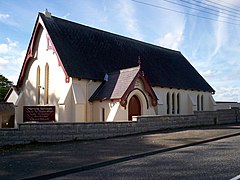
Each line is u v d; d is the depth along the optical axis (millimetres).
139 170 8812
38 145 14445
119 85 22141
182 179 7508
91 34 27719
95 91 23391
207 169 8578
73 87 21625
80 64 23188
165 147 12914
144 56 31203
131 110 22453
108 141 15242
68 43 24344
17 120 26016
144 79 22734
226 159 10070
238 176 7645
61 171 8773
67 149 12953
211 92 35594
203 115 24312
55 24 25078
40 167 9344
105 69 24875
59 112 21656
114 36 30359
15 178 7984
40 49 24938
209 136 16484
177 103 30391
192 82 33562
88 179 7926
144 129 18828
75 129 15812
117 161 10500
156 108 26562
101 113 22359
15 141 14672
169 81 29641
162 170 8672
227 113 27344
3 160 10656
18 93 27578
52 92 23438
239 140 15336
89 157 10906
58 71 22891
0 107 28531
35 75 25453
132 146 13383
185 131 19234
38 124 15086
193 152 11859
